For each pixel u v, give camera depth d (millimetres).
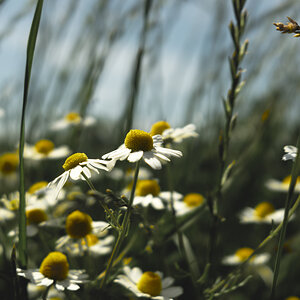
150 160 341
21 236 354
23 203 352
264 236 468
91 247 386
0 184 497
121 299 373
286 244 433
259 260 425
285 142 571
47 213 396
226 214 471
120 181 418
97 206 385
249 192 498
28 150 522
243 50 369
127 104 416
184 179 473
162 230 394
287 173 579
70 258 376
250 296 416
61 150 539
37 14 344
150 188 415
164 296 370
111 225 343
